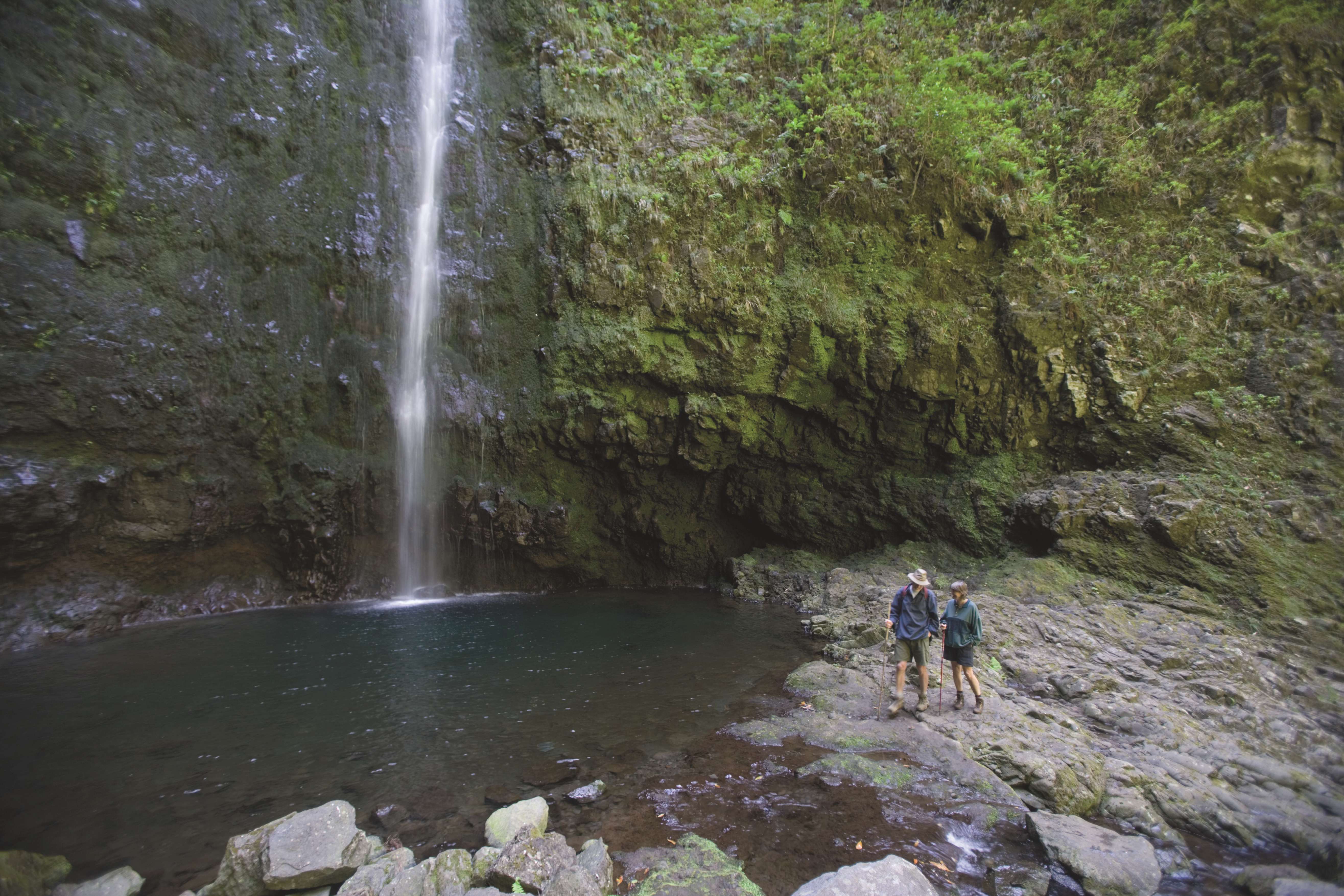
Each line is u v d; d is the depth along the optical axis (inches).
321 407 481.1
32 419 359.3
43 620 363.6
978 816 188.5
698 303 518.9
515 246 534.3
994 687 289.6
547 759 223.0
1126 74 582.6
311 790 199.3
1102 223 530.6
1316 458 429.1
